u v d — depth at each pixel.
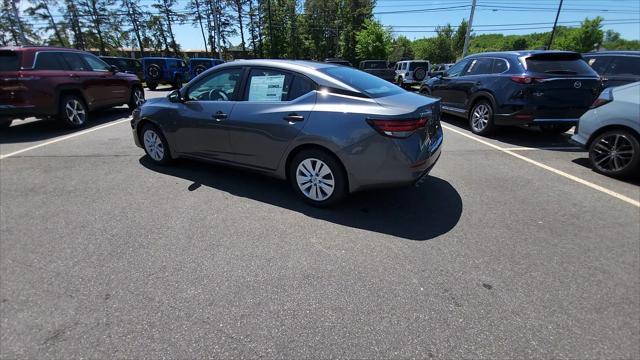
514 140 6.67
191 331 2.00
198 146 4.26
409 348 1.91
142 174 4.59
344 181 3.37
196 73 21.44
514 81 6.18
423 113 3.19
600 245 2.94
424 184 4.32
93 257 2.72
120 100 9.17
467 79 7.38
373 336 1.98
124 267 2.60
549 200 3.86
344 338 1.97
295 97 3.48
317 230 3.15
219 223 3.27
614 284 2.43
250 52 47.50
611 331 2.02
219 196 3.90
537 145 6.29
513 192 4.08
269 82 3.66
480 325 2.06
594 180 4.49
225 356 1.84
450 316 2.13
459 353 1.87
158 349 1.88
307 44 49.19
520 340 1.96
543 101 5.99
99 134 6.97
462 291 2.35
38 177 4.48
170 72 19.88
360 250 2.83
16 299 2.26
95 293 2.32
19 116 6.62
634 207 3.68
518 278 2.49
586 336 1.99
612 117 4.52
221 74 3.99
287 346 1.91
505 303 2.24
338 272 2.54
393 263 2.66
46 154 5.52
